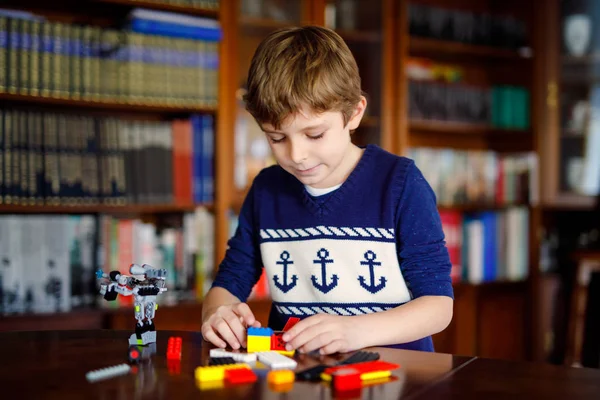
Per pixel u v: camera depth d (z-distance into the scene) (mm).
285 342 898
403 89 2561
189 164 2205
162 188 2162
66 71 2020
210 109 2207
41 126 1997
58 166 2016
